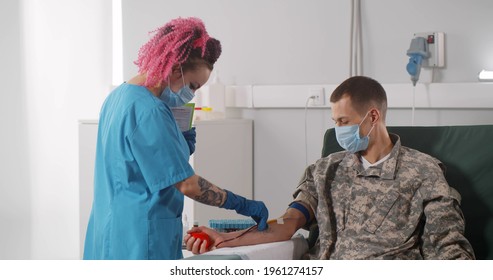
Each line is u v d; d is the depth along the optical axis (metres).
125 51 3.74
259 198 3.42
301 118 3.28
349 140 2.17
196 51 2.16
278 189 3.37
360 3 3.09
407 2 2.99
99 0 3.84
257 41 3.37
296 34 3.27
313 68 3.24
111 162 2.11
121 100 2.12
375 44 3.07
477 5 2.84
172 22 2.17
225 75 3.46
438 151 2.32
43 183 4.07
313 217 2.30
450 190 2.10
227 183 3.25
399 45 3.02
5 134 4.09
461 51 2.88
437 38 2.90
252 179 3.42
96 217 2.18
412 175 2.14
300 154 3.30
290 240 2.23
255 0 3.37
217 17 3.47
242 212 2.17
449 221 2.03
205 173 3.12
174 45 2.12
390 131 2.40
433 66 2.92
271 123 3.36
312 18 3.23
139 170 2.09
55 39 3.96
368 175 2.18
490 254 2.17
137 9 3.69
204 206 3.12
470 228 2.21
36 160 4.07
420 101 2.95
